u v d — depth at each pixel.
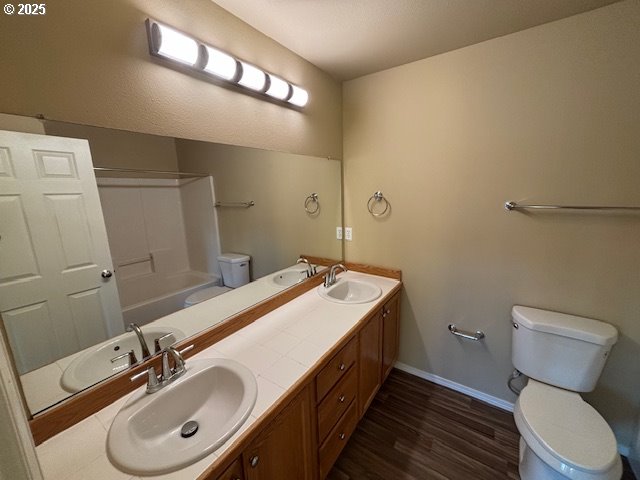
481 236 1.71
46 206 0.83
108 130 0.94
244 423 0.83
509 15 1.29
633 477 1.37
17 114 0.73
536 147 1.48
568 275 1.49
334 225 2.19
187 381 1.02
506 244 1.64
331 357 1.22
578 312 1.49
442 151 1.76
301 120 1.73
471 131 1.64
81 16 0.81
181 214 1.23
